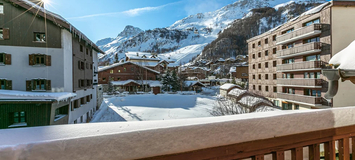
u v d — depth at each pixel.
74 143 1.05
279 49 21.03
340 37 14.40
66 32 13.19
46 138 1.12
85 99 17.19
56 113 12.12
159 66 54.84
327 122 1.84
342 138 1.92
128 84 40.03
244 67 49.22
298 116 1.71
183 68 74.38
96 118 18.23
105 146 1.11
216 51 113.06
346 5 14.15
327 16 14.77
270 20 142.88
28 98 10.08
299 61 17.95
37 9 11.63
